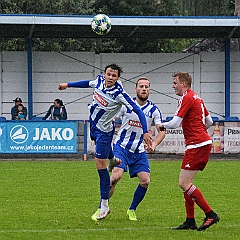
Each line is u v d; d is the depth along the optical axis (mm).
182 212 26641
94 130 23953
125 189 34531
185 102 21969
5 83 69312
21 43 89312
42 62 69625
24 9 88562
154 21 58031
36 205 28344
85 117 70312
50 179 39000
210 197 31469
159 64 70750
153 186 35781
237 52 70750
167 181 38344
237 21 58531
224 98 71125
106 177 24016
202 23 58406
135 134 25109
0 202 29297
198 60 70875
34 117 66812
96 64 70250
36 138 52562
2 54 69062
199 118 22172
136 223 23766
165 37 68562
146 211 26875
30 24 57812
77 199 30328
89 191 33375
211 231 22031
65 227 22703
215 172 44031
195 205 29062
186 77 22516
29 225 23094
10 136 52344
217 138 54781
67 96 70062
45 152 52750
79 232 21625
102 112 23375
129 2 93312
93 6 93625
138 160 25141
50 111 62438
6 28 61906
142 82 25672
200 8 116250
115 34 67750
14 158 56062
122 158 24984
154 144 23922
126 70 70688
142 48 92750
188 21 58125
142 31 65188
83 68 70125
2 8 87625
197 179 39562
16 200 29953
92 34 67375
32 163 50656
